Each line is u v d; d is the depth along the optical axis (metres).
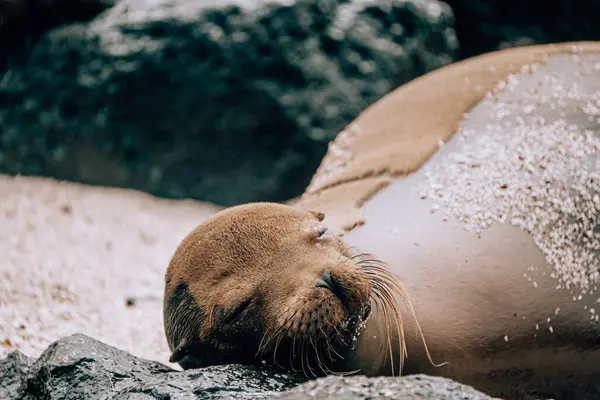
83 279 25.89
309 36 36.31
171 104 36.12
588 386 18.09
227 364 15.51
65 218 32.22
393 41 37.12
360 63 36.38
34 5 39.38
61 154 37.62
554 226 18.61
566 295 17.94
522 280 17.88
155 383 14.29
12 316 21.45
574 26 39.78
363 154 22.00
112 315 23.36
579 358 18.00
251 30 36.22
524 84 22.03
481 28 39.81
